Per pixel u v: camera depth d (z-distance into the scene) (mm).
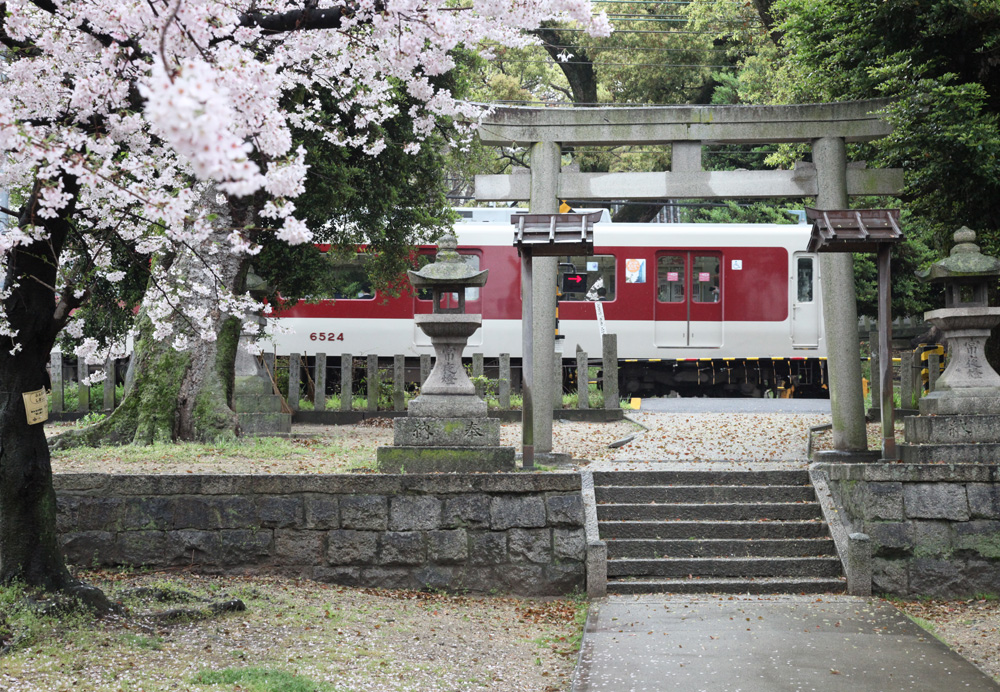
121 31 5289
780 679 6012
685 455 12031
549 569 8781
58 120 5777
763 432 13953
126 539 8711
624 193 11828
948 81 12250
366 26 5891
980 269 9703
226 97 3748
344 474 8883
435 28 5406
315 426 15602
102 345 15078
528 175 11797
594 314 19938
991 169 11508
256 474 8828
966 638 7164
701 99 29969
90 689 5117
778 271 19984
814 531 9336
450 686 5895
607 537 9328
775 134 11781
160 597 7254
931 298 25234
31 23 5855
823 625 7410
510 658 6707
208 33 4250
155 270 7430
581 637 7250
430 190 16781
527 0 5664
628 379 20750
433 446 9297
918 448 9406
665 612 7898
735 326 19906
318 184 13312
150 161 6066
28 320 6320
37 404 6477
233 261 12305
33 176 5711
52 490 6609
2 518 6398
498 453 9258
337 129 6812
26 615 5996
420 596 8531
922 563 8875
